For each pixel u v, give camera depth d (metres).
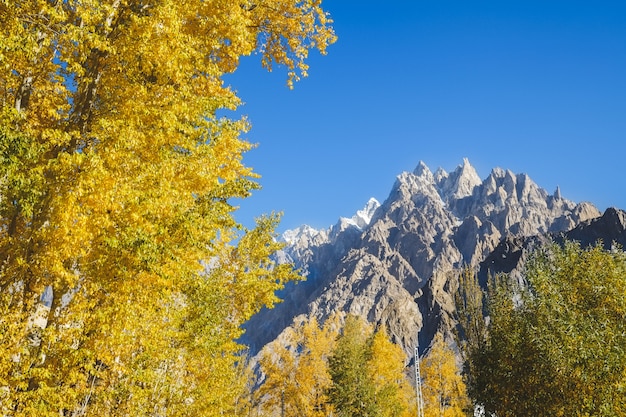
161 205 8.12
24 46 7.75
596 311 13.82
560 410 13.39
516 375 15.53
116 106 8.93
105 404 9.69
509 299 17.33
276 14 13.64
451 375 42.22
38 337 8.02
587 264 15.22
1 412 7.09
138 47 8.66
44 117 9.73
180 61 9.20
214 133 10.05
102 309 7.82
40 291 8.27
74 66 8.23
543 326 14.27
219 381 14.58
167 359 11.80
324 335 40.09
